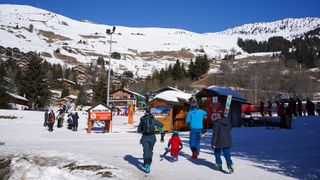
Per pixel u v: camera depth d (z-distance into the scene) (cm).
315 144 1627
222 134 991
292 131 2178
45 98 7419
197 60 12738
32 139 2019
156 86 9975
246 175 966
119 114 5334
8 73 10188
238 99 2691
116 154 1288
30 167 888
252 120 2806
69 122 2755
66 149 1443
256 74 8962
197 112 1223
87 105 8900
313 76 11662
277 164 1134
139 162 1114
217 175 958
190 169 1027
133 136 2111
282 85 9081
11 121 3331
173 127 2447
